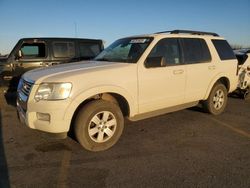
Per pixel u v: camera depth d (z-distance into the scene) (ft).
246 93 27.91
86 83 13.65
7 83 25.79
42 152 14.42
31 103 13.41
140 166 12.80
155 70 16.37
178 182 11.37
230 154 14.14
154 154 14.14
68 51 28.19
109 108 14.49
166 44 17.42
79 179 11.66
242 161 13.32
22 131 17.65
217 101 21.13
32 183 11.36
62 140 16.01
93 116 14.06
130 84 15.24
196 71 18.76
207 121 19.79
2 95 25.57
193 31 19.90
